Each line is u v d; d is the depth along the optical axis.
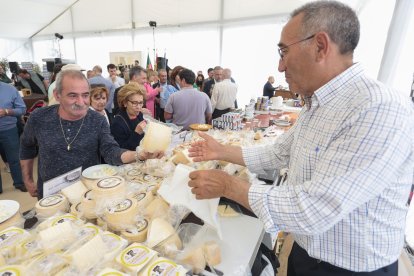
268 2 6.70
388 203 0.72
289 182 0.92
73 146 1.44
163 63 6.96
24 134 1.50
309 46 0.71
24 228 0.79
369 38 3.03
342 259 0.80
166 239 0.74
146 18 8.59
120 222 0.77
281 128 2.62
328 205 0.61
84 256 0.63
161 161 1.19
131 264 0.63
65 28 10.30
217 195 0.76
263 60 7.12
